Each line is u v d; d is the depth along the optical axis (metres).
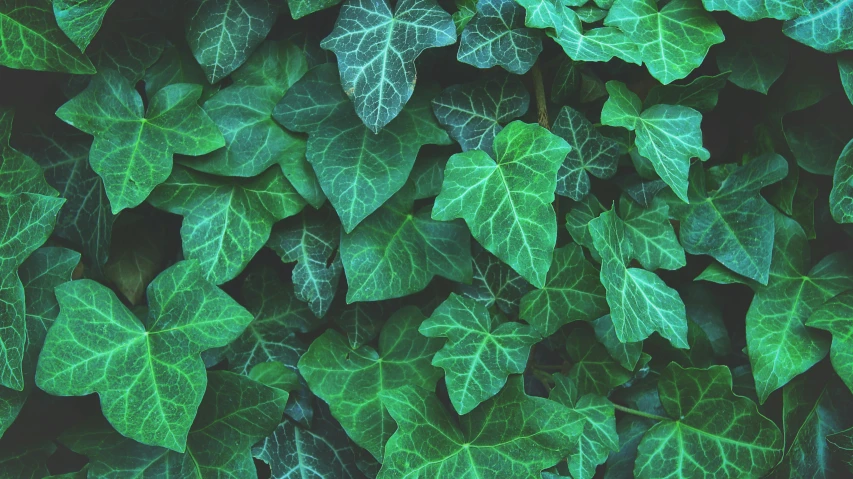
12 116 0.50
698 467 0.51
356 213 0.49
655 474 0.51
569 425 0.49
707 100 0.51
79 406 0.51
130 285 0.52
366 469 0.51
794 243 0.52
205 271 0.50
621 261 0.50
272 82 0.51
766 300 0.51
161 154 0.49
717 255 0.52
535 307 0.51
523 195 0.48
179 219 0.53
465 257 0.50
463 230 0.50
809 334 0.51
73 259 0.50
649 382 0.53
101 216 0.51
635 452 0.52
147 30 0.51
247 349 0.52
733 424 0.50
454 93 0.50
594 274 0.50
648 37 0.50
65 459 0.52
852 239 0.52
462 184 0.48
